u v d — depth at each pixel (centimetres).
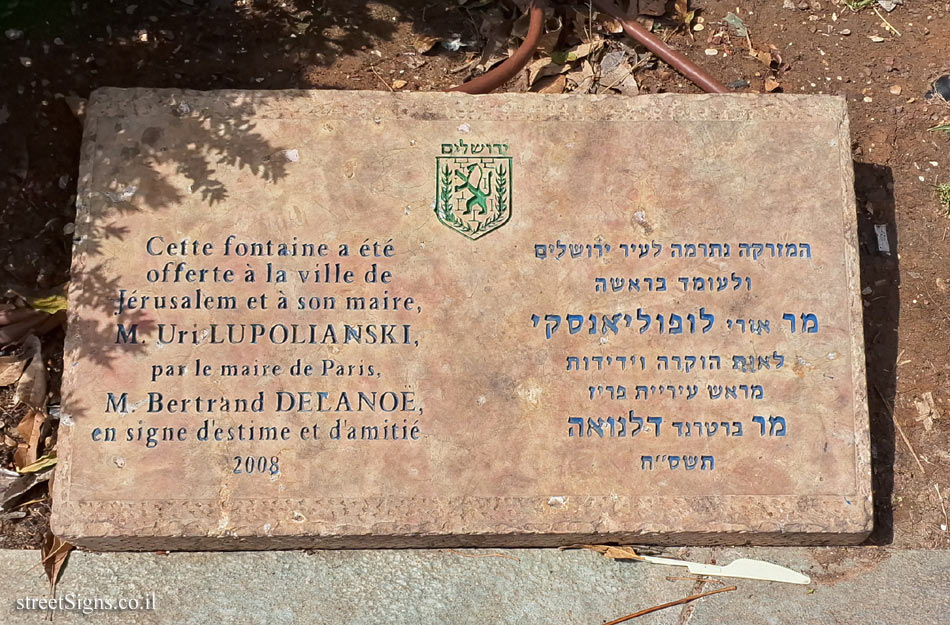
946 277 147
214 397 133
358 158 138
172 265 135
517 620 133
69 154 148
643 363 135
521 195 138
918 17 160
